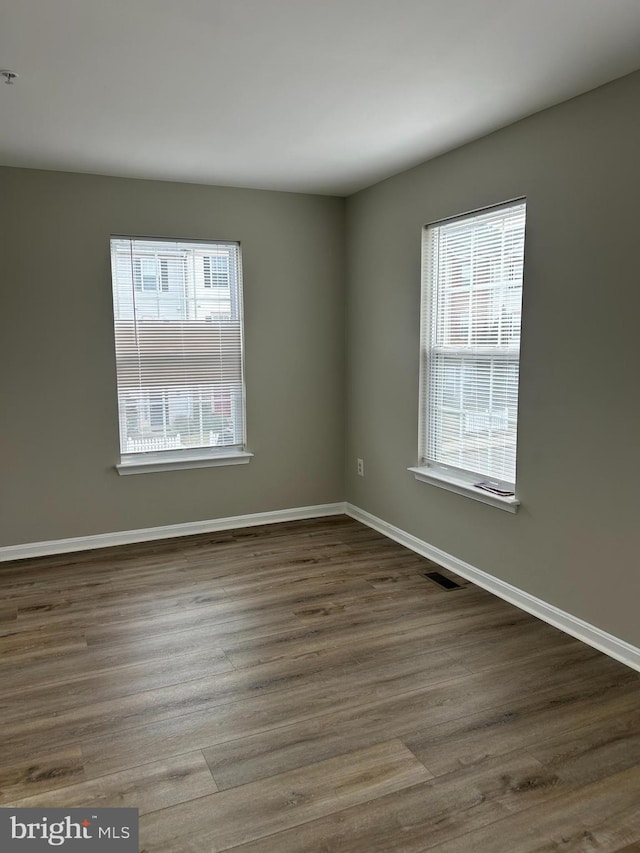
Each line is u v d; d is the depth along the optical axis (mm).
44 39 2203
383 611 3273
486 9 2021
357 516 4992
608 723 2305
